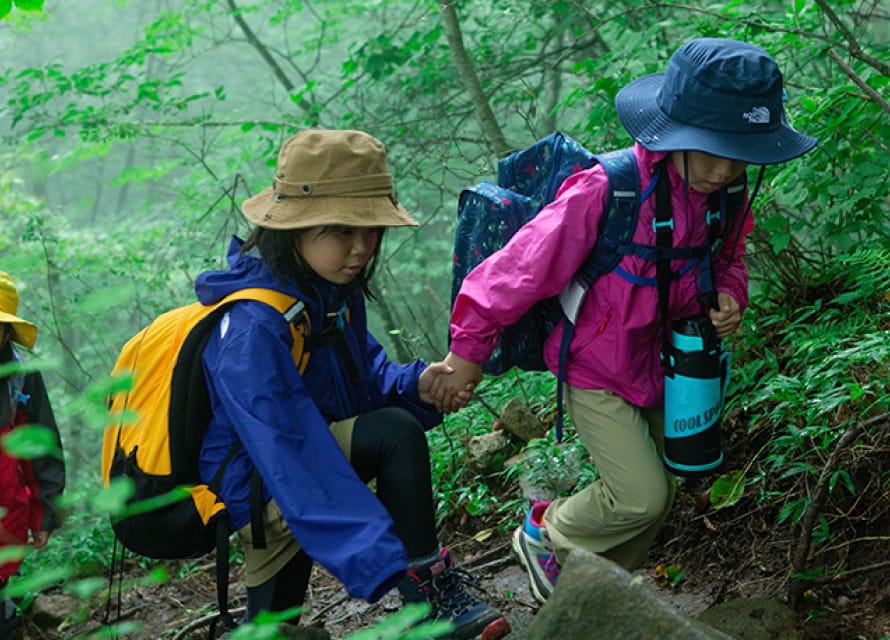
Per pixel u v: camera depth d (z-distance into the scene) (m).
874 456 3.20
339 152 2.45
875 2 4.86
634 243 2.49
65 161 7.50
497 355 2.78
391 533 2.26
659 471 2.64
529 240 2.48
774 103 2.38
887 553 2.99
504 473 4.30
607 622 1.81
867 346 3.12
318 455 2.36
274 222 2.43
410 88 7.52
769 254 4.35
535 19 7.22
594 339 2.59
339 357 2.63
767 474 3.40
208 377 2.45
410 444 2.54
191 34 8.33
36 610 4.03
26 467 3.28
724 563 3.30
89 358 7.71
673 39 6.03
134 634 3.95
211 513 2.42
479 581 3.61
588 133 5.05
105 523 4.46
